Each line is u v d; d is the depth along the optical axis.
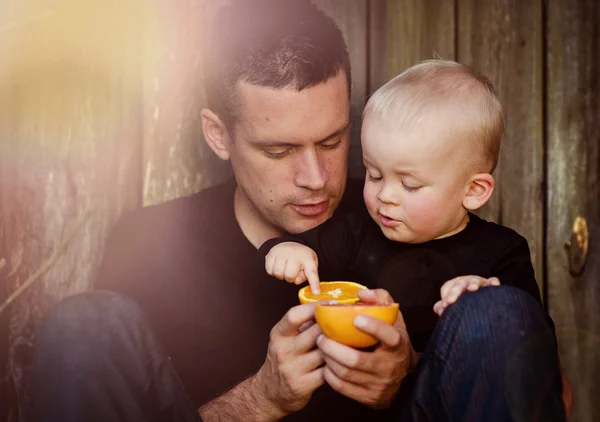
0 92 2.42
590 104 2.62
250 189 2.10
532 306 1.60
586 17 2.63
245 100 2.00
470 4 2.63
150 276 2.21
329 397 2.04
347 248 2.06
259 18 2.07
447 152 1.92
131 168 2.51
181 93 2.53
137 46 2.51
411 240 2.00
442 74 1.98
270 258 1.84
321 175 2.01
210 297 2.18
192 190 2.54
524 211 2.63
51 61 2.45
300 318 1.73
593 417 2.63
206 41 2.53
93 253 2.47
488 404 1.55
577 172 2.64
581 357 2.64
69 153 2.46
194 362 2.15
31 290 2.43
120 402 1.64
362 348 1.78
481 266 2.00
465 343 1.57
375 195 1.98
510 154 2.63
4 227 2.42
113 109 2.49
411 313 2.02
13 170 2.43
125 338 1.65
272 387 1.84
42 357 1.63
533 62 2.64
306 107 1.97
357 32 2.60
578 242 2.64
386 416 2.00
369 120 1.97
